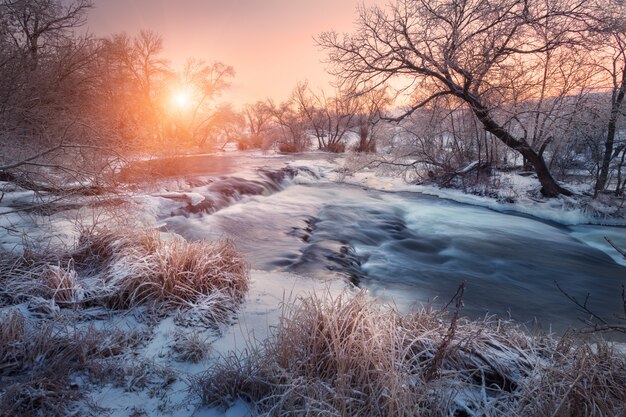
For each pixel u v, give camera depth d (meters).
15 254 5.15
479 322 4.43
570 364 3.28
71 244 6.01
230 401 3.06
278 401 2.96
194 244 5.65
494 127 14.94
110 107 13.81
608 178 16.58
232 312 4.57
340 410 2.74
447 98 16.67
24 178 8.13
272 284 5.83
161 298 4.53
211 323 4.26
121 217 7.10
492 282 8.17
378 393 2.89
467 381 3.27
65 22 14.41
